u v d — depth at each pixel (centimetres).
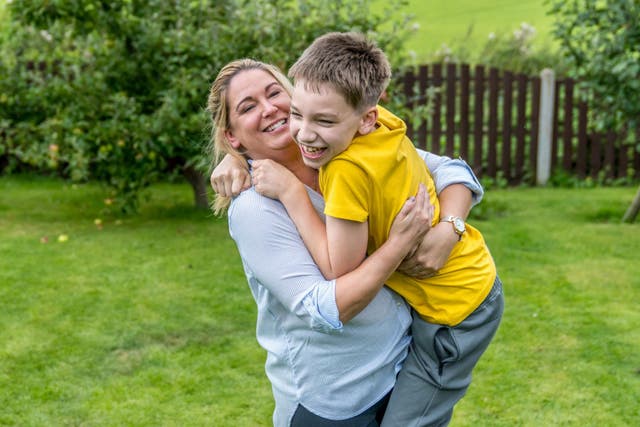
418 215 190
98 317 466
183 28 679
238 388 383
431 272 202
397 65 735
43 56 732
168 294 504
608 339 434
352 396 208
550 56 1085
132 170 670
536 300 495
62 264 564
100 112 668
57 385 383
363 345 205
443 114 962
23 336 437
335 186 189
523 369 401
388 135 195
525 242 636
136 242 626
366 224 193
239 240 205
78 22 681
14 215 725
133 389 380
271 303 211
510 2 1895
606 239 648
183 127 623
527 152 977
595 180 966
